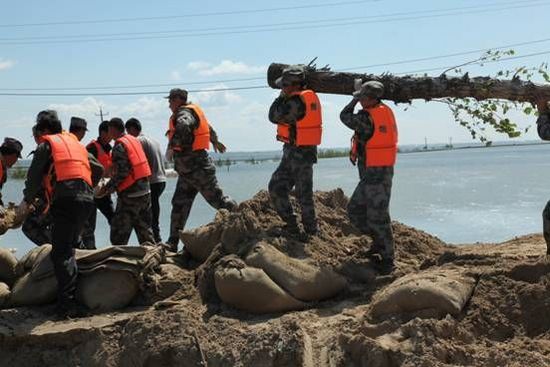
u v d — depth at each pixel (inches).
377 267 293.7
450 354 216.7
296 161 303.6
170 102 347.6
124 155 342.3
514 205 919.0
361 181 294.5
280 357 234.1
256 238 293.4
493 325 234.7
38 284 287.1
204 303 279.6
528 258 271.1
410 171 2066.9
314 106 301.1
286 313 265.6
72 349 262.5
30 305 287.0
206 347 247.8
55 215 274.2
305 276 270.5
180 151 343.3
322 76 324.2
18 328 269.1
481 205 930.7
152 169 392.2
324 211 346.6
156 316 259.3
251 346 240.4
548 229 273.1
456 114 313.7
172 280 292.8
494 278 249.6
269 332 241.6
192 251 318.0
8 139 345.4
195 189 353.1
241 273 267.0
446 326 225.0
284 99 302.5
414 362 213.9
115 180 341.1
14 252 309.1
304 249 293.0
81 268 290.7
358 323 242.4
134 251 296.0
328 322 252.2
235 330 252.7
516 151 5826.8
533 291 240.8
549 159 2918.3
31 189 272.7
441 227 730.8
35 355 262.4
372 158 286.8
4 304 287.4
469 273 254.4
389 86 309.3
